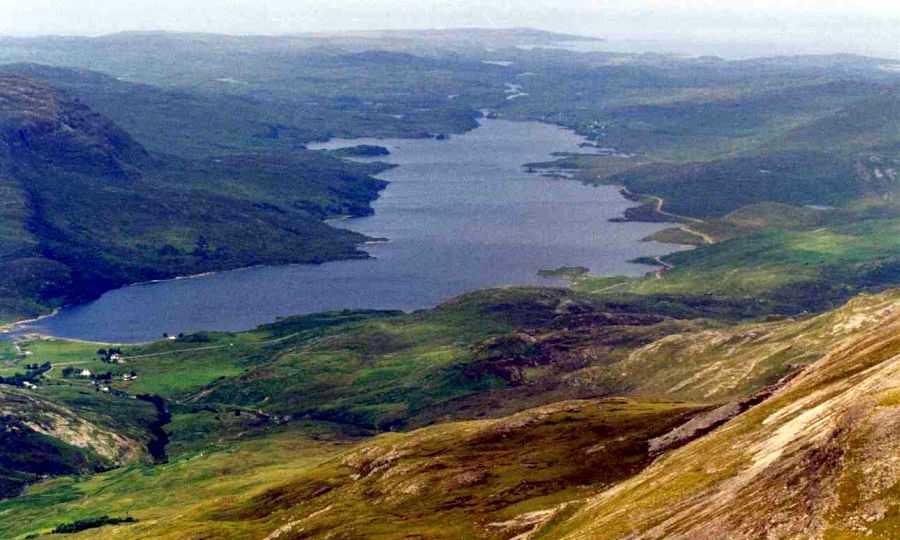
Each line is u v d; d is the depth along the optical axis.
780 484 123.38
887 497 105.19
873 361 180.75
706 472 158.12
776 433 157.50
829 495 110.56
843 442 115.44
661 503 153.00
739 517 122.38
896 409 114.75
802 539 108.38
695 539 124.94
